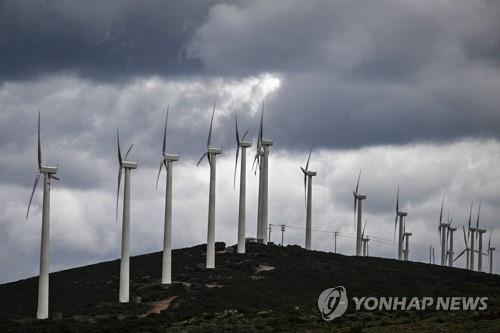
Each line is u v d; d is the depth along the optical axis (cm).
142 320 16025
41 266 17450
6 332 15625
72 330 15538
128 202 18588
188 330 14338
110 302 18400
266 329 14150
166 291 18825
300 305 17075
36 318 17262
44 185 17662
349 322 14600
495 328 13325
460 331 13200
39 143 17738
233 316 15688
